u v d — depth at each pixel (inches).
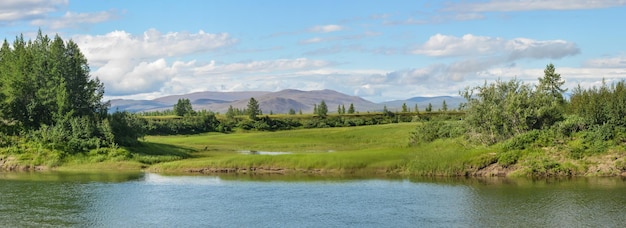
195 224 1568.7
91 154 3137.3
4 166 3002.0
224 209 1758.1
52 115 3393.2
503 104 2775.6
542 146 2442.2
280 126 7588.6
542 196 1889.8
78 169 2930.6
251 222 1582.2
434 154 2571.4
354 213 1680.6
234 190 2112.5
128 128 3486.7
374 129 5738.2
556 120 2677.2
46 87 3444.9
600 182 2127.2
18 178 2536.9
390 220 1590.8
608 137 2375.7
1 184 2325.3
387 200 1872.5
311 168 2640.3
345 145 4628.4
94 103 3577.8
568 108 2896.2
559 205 1745.8
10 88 3373.5
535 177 2288.4
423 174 2448.3
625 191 1935.3
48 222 1605.6
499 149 2487.7
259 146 4554.6
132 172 2768.2
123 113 3587.6
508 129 2736.2
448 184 2185.0
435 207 1756.9
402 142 4313.5
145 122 6505.9
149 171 2805.1
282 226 1536.7
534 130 2544.3
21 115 3412.9
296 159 2706.7
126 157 3107.8
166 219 1631.4
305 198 1925.4
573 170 2288.4
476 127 2817.4
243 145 4665.4
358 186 2167.8
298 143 4859.7
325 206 1786.4
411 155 2650.1
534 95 2760.8
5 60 3750.0
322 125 7696.9
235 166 2721.5
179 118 7578.7
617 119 2425.0
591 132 2420.0
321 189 2110.0
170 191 2106.3
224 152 3949.3
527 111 2659.9
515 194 1939.0
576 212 1649.9
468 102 2886.3
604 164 2287.2
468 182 2225.6
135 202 1892.2
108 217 1667.1
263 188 2150.6
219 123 7337.6
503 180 2252.7
